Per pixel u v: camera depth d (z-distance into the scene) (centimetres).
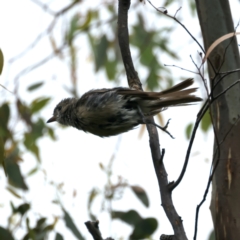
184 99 905
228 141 813
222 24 862
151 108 945
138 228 1020
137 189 1058
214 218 814
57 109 1102
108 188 1053
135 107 943
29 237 1005
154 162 755
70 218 1027
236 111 820
